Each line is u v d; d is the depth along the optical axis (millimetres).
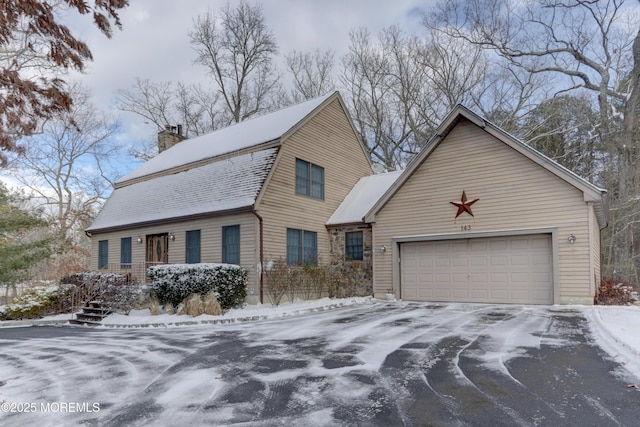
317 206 16938
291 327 10062
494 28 24266
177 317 12273
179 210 16438
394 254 14938
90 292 14984
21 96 4336
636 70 20047
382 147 30531
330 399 4793
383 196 15195
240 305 13664
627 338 6777
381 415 4273
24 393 5500
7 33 4039
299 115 17234
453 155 14023
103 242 20047
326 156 17828
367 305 13750
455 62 27875
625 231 20922
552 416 4121
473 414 4223
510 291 12773
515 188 12789
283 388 5246
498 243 13117
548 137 24562
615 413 4152
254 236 14148
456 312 11312
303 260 15945
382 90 30422
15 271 15047
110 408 4762
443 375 5531
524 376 5391
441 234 14000
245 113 33469
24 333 11594
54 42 4332
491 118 26359
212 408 4637
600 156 23438
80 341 9570
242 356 7121
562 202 12000
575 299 11617
